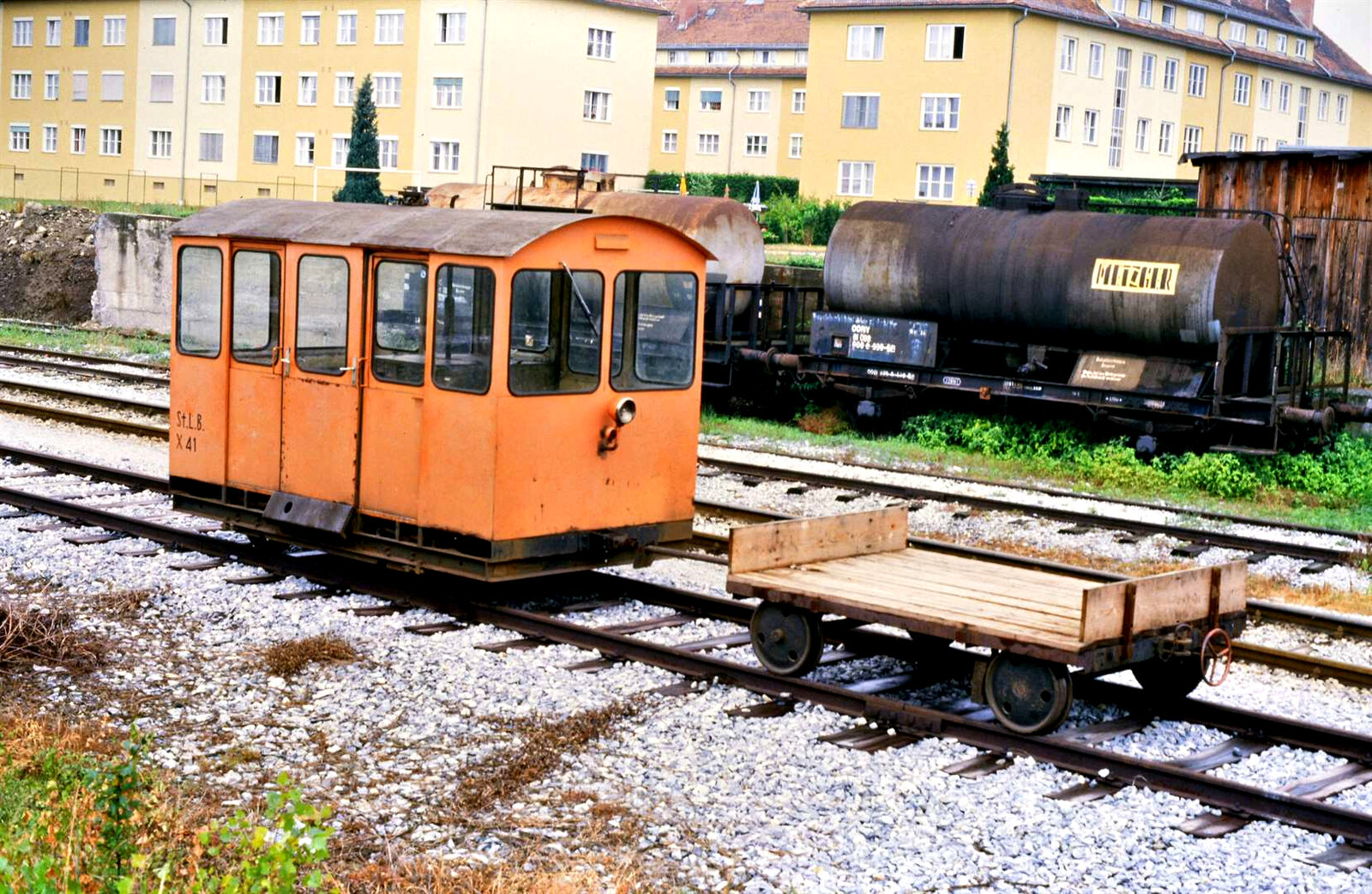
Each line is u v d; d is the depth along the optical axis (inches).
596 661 376.5
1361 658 418.3
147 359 1074.1
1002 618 333.4
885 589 359.3
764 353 888.9
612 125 2299.5
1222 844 271.3
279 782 217.6
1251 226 735.7
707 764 306.7
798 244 1925.4
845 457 743.7
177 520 528.4
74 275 1343.5
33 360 963.3
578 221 403.9
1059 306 768.3
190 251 470.6
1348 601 483.5
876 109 2070.6
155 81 2488.9
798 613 358.9
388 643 387.2
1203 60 2353.6
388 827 269.3
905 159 2052.2
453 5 2123.5
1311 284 857.5
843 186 2113.7
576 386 412.5
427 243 403.2
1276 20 2549.2
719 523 560.4
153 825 245.9
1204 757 322.0
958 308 812.6
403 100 2192.4
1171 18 2304.4
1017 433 802.2
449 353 402.6
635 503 434.0
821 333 870.4
